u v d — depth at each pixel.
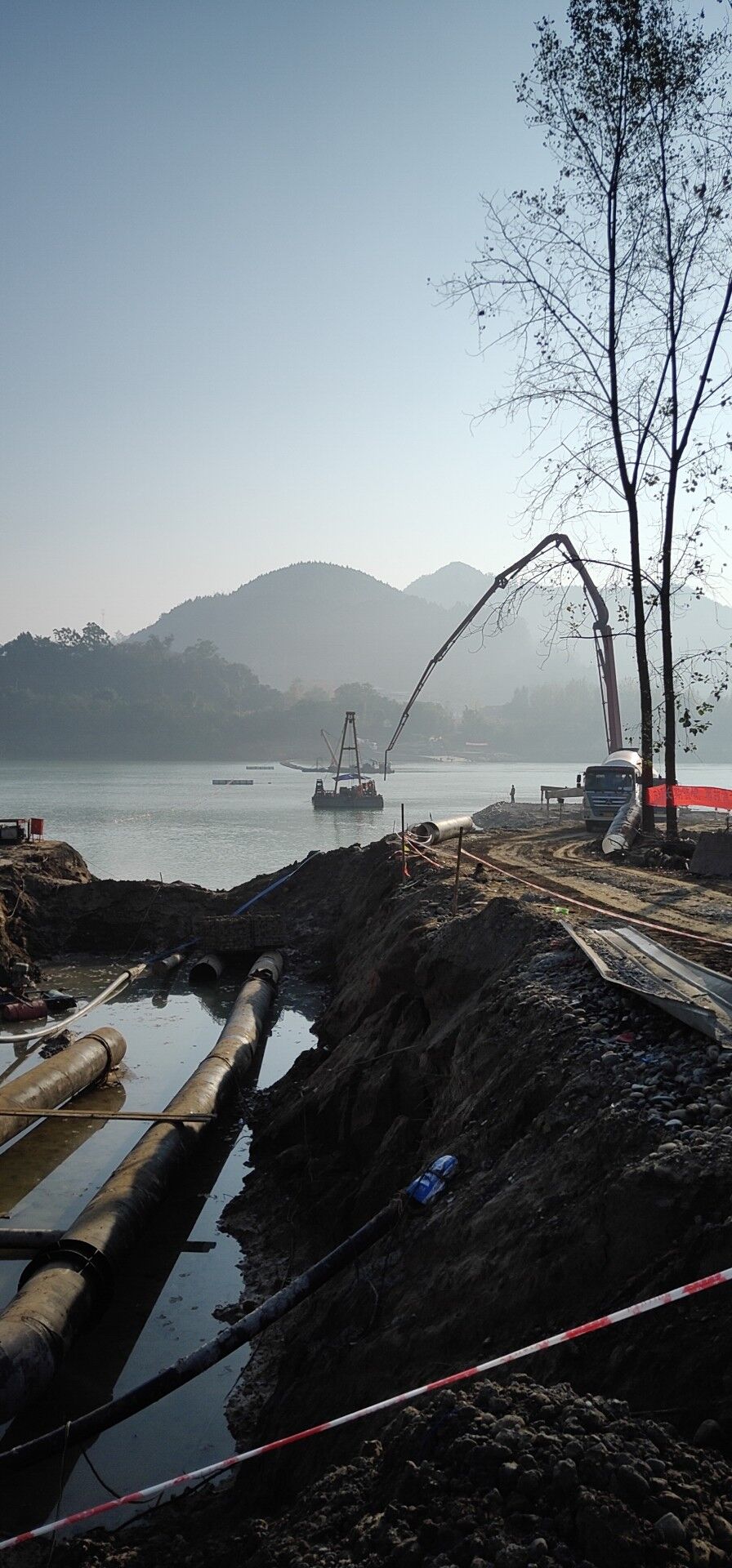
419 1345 7.40
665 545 28.55
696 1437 5.03
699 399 27.27
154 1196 13.66
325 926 34.75
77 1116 16.08
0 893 34.03
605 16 26.06
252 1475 7.92
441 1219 8.77
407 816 106.94
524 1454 5.01
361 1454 6.01
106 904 35.59
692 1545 4.36
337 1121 14.38
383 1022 16.14
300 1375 8.59
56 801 135.62
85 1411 9.80
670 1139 7.21
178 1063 22.12
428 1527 4.81
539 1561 4.40
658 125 26.78
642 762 33.88
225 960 33.50
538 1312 6.71
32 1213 14.36
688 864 25.47
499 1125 9.51
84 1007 27.27
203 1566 6.44
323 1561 4.94
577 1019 10.34
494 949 14.46
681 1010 9.40
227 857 66.69
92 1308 11.27
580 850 32.31
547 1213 7.46
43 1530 6.93
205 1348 8.55
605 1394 5.64
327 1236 12.17
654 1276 6.17
